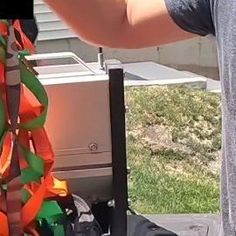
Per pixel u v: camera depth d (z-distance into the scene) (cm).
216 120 581
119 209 191
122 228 191
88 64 215
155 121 580
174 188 465
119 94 184
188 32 150
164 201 440
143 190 460
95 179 190
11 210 165
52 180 179
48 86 182
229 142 129
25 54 177
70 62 235
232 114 127
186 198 447
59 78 186
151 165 509
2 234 165
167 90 648
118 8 161
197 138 554
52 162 171
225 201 132
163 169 503
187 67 791
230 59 126
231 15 127
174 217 342
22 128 168
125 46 164
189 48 804
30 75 169
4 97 165
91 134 186
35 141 170
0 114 165
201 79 685
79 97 183
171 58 805
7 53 164
